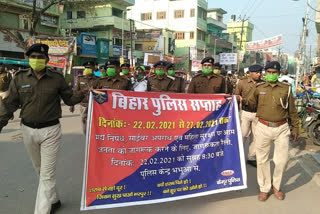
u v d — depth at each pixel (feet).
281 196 12.39
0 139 22.06
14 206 11.44
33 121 9.96
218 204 11.84
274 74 11.78
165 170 10.96
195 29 128.88
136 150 10.62
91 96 10.18
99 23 96.78
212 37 143.43
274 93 11.94
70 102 11.12
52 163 10.41
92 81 21.18
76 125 28.40
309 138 23.82
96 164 10.08
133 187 10.48
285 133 12.10
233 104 12.25
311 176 15.21
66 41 37.37
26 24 70.69
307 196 12.73
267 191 12.23
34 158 10.84
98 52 88.84
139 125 10.71
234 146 12.19
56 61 37.65
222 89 17.58
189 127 11.41
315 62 72.49
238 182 12.09
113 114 10.43
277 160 12.26
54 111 10.35
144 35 114.52
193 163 11.41
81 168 16.01
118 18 97.81
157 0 132.67
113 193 10.22
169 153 11.06
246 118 16.44
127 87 17.71
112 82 17.65
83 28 99.45
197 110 11.57
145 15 135.95
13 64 61.21
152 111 10.93
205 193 11.46
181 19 130.72
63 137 23.22
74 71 66.69
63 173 15.20
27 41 37.99
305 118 23.70
